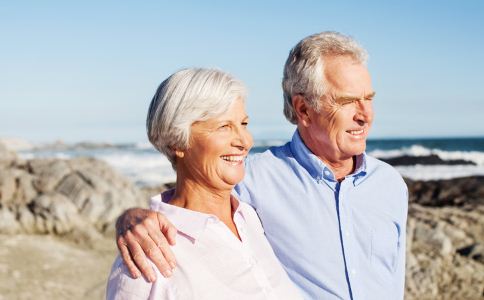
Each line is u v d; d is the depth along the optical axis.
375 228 2.57
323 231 2.51
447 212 10.27
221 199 1.94
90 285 7.58
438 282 7.78
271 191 2.56
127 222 1.75
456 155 33.72
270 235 2.56
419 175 27.44
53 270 8.00
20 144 109.31
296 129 2.67
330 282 2.48
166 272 1.62
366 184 2.62
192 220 1.78
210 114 1.80
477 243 8.73
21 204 10.85
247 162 2.62
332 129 2.50
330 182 2.55
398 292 2.66
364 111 2.50
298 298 2.05
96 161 13.50
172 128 1.81
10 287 7.08
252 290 1.78
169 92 1.81
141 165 33.81
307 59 2.51
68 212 10.70
